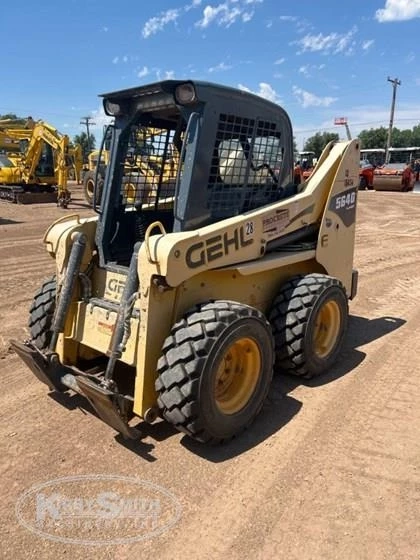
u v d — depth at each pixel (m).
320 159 4.50
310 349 3.90
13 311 5.72
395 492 2.74
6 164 21.11
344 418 3.51
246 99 3.51
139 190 3.92
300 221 4.12
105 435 3.25
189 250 3.04
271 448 3.14
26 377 4.07
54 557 2.28
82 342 3.56
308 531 2.45
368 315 5.92
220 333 2.95
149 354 3.07
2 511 2.56
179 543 2.37
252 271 3.53
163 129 3.93
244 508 2.60
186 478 2.84
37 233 12.20
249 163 3.71
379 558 2.29
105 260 3.69
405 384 4.05
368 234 12.52
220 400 3.18
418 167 31.06
